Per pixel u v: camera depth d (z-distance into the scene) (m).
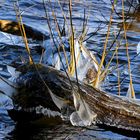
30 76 7.23
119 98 7.17
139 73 9.55
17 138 6.63
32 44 11.00
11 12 14.03
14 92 7.32
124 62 10.31
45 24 12.83
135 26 13.38
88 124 7.10
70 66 7.73
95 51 10.88
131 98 7.23
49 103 7.18
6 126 6.97
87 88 7.16
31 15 13.90
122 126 7.06
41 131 6.88
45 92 7.16
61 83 7.14
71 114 7.13
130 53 11.05
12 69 7.44
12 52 10.47
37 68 7.27
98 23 13.48
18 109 7.35
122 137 6.86
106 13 14.81
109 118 7.10
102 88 8.41
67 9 14.66
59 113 7.21
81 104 7.08
